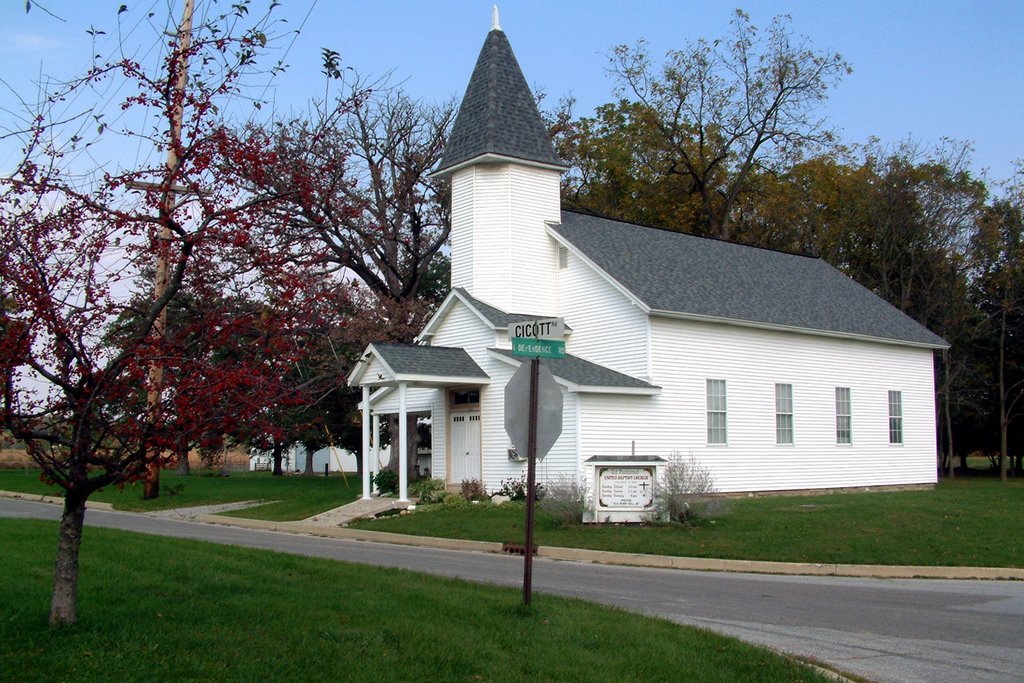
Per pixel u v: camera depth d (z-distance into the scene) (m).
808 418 32.72
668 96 54.47
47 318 7.93
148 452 8.53
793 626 11.55
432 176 33.28
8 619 9.41
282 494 35.75
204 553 15.12
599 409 26.78
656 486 22.25
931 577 16.61
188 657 8.16
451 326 31.12
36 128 8.72
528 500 10.90
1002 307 45.81
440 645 8.80
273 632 9.18
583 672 8.13
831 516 22.72
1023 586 15.50
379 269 40.78
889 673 9.16
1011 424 48.91
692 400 29.08
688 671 8.30
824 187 52.97
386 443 47.28
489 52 32.88
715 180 55.34
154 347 8.27
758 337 31.41
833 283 38.56
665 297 28.97
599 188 54.75
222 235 8.67
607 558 18.72
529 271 31.05
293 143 30.78
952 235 47.00
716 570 17.59
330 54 9.86
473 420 29.52
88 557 14.09
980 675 9.13
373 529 24.45
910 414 36.81
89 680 7.46
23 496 37.06
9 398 7.87
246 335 8.77
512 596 11.69
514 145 31.42
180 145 8.88
